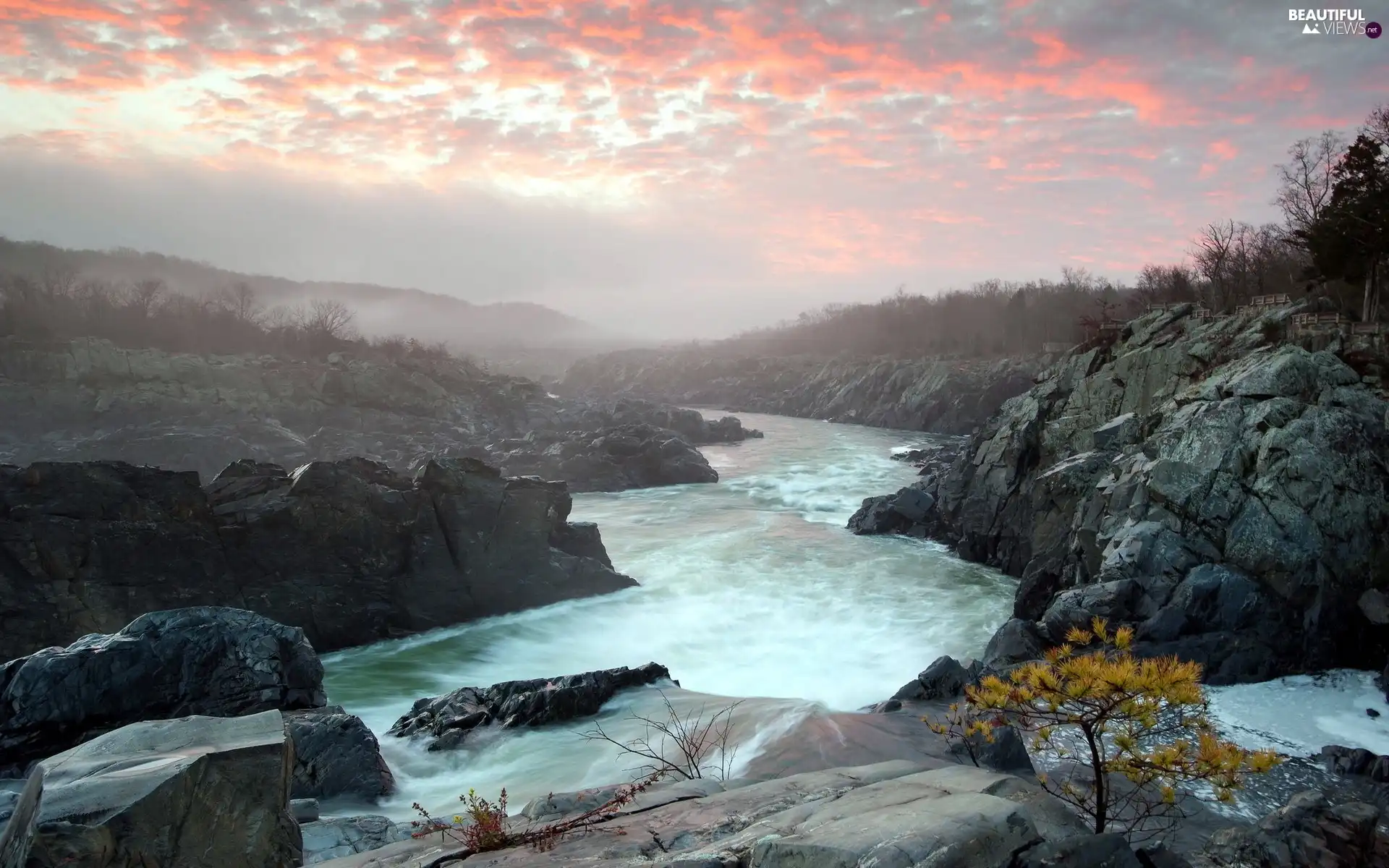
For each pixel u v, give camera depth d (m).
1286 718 19.78
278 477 29.38
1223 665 21.98
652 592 32.66
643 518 49.28
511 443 74.00
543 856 6.67
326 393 83.94
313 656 19.56
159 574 25.25
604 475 61.47
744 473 68.56
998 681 7.21
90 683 17.20
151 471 25.88
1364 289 45.81
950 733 8.27
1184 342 34.81
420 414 87.31
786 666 25.00
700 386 178.25
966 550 38.69
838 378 138.62
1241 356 31.64
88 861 5.22
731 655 26.14
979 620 29.22
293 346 106.19
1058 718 6.92
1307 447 24.53
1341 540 23.41
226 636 18.75
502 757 16.80
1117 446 32.09
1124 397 35.72
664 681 20.77
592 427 90.38
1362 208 40.19
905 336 185.38
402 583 28.95
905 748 15.35
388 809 14.62
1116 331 40.12
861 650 26.23
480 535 30.42
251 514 27.11
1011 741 14.68
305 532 27.64
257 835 6.08
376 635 28.19
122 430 63.94
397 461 66.56
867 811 5.88
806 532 44.41
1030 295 178.38
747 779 9.18
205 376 79.12
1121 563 24.55
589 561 32.59
